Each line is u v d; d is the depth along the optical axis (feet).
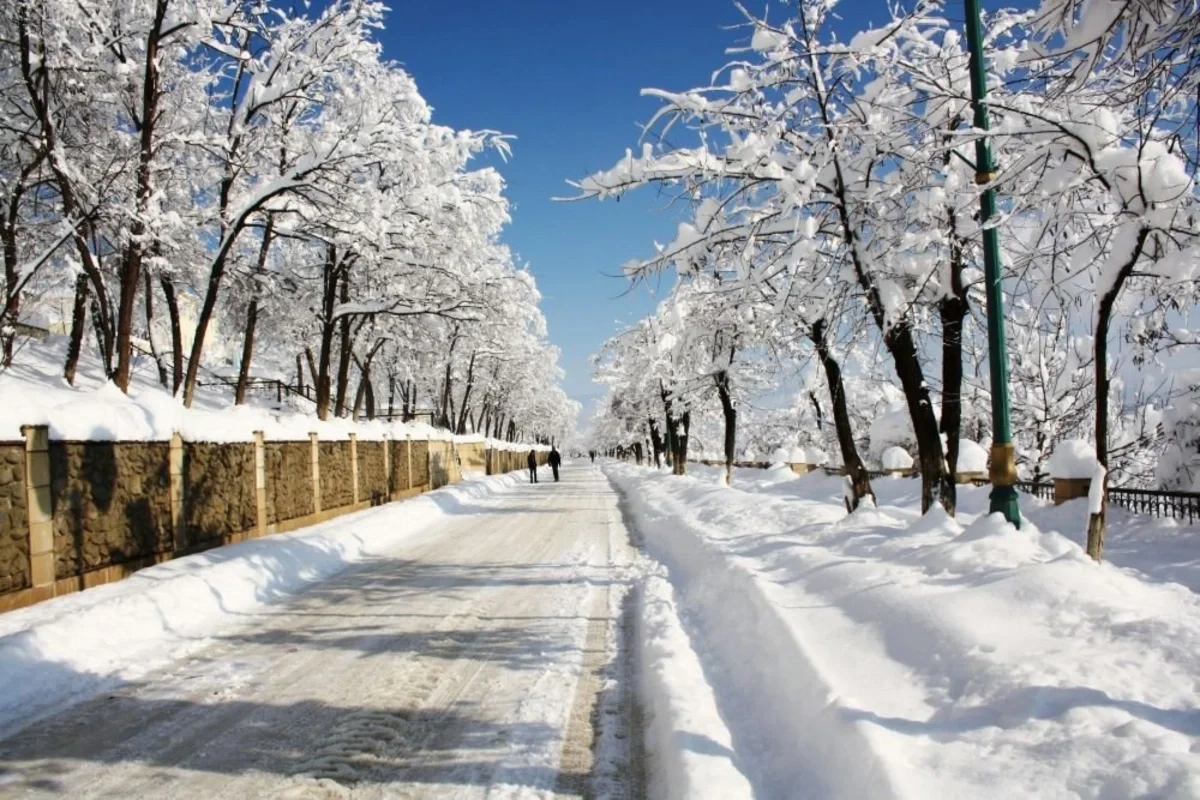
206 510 35.06
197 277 61.36
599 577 32.65
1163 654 11.70
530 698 17.01
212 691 17.65
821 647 15.94
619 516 61.98
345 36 51.01
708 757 12.13
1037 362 56.13
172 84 52.70
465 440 128.16
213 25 47.75
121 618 22.25
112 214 43.80
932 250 27.68
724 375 75.97
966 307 28.66
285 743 14.52
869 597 17.98
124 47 46.52
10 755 14.01
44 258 41.04
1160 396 46.80
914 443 68.49
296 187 47.93
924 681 13.00
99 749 14.28
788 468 85.46
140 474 30.04
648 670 18.28
